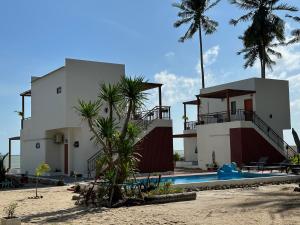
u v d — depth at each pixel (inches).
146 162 1012.5
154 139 1031.6
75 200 575.2
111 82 1039.6
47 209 499.5
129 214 434.0
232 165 983.0
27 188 775.7
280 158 1199.6
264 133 1187.9
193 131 1471.5
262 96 1262.3
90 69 1011.9
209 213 419.2
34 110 1165.1
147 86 1047.6
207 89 1418.6
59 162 1107.3
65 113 977.5
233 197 567.8
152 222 384.8
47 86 1082.7
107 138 507.2
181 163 1428.4
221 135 1225.4
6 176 862.5
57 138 1092.5
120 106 518.9
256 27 1492.4
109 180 510.3
